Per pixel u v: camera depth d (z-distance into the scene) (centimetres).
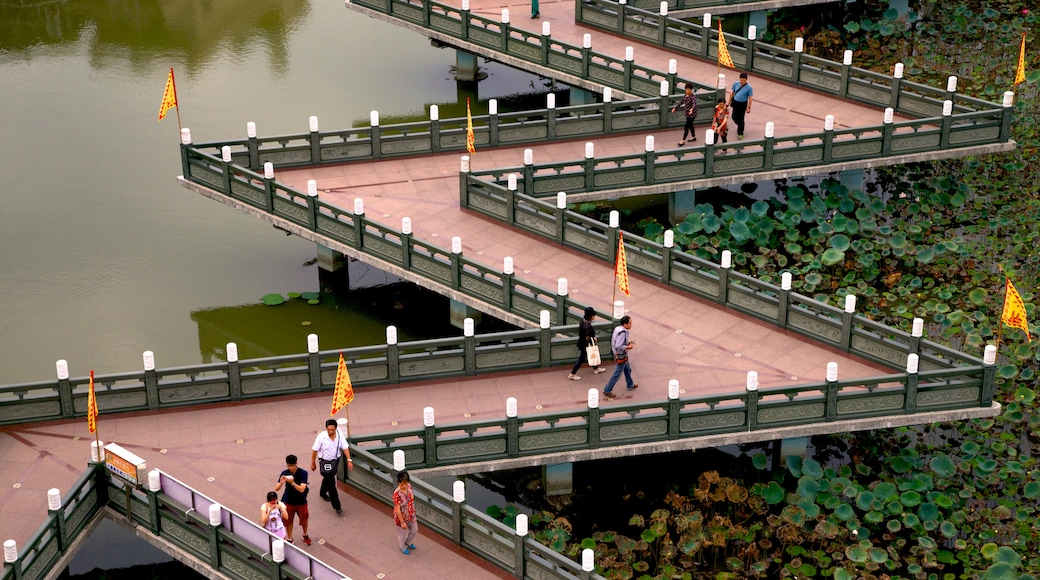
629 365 4188
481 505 4212
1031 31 7219
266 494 3769
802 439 4225
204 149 6188
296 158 5472
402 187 5375
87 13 7825
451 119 5606
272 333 5056
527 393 4216
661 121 5806
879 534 4062
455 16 6556
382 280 5416
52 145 6312
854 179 5681
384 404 4159
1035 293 5184
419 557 3562
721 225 5506
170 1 8031
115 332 5022
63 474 3831
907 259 5397
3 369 4775
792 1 6812
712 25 7388
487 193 5109
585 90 6350
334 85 6988
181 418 4091
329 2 8119
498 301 4606
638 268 4819
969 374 4078
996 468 4362
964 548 3991
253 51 7369
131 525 3684
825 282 5281
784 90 6100
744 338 4469
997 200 5794
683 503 4128
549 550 3422
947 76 6831
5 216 5741
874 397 4062
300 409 4150
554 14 6862
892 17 7150
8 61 7175
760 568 3884
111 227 5700
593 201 5659
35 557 3416
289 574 3359
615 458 4403
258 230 5750
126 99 6775
